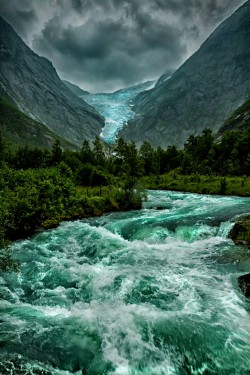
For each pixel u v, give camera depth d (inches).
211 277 643.5
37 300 589.9
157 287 609.6
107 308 529.7
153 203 1881.2
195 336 427.8
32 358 394.6
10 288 652.1
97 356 404.5
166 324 459.5
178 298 557.9
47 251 919.0
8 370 367.6
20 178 1584.6
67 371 380.2
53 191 1499.8
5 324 480.1
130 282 640.4
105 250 892.6
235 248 824.3
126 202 1736.0
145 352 406.9
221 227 1030.4
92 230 1132.5
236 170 3373.5
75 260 836.0
